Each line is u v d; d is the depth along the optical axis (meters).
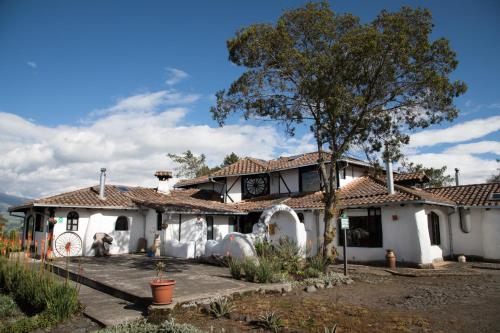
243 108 13.33
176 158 40.47
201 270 13.66
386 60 11.41
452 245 18.83
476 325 6.86
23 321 7.31
